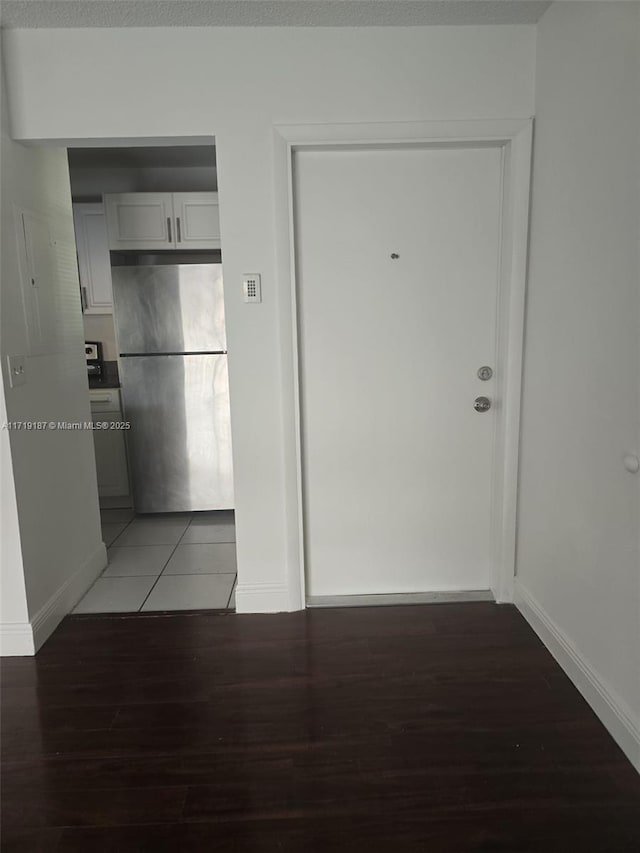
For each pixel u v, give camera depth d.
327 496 2.53
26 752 1.73
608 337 1.69
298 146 2.22
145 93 2.17
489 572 2.62
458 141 2.21
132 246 3.63
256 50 2.15
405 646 2.24
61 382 2.54
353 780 1.60
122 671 2.12
